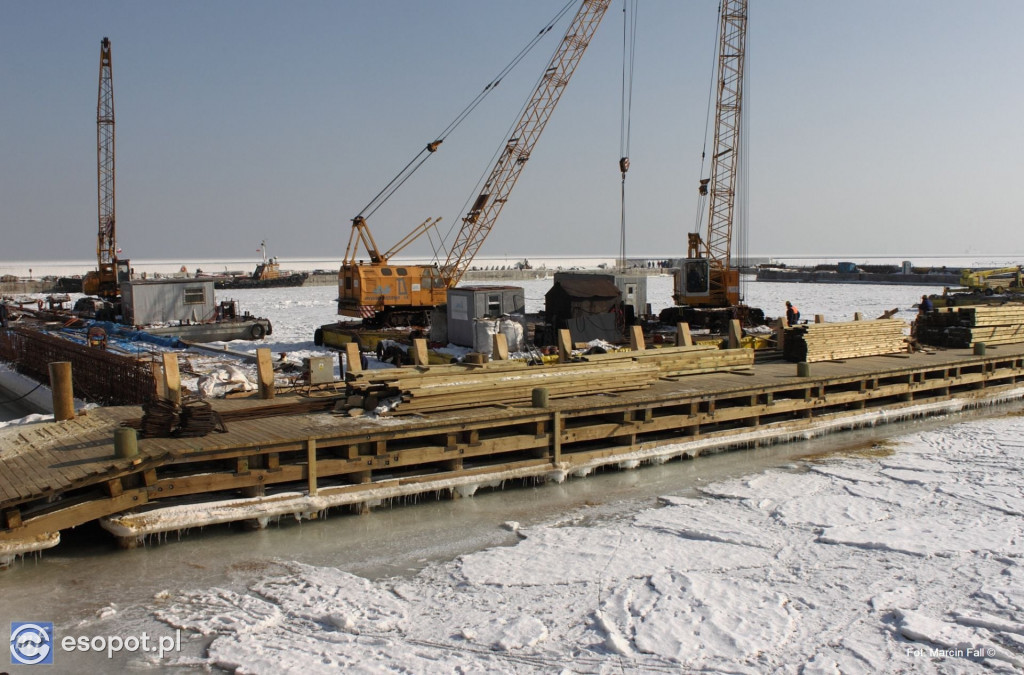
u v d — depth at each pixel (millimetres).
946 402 20344
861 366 19953
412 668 7645
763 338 25500
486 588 9508
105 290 52188
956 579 9625
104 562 10203
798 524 11680
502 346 17812
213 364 24578
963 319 24609
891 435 17828
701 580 9641
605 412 14469
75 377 20281
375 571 10109
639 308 40469
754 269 142250
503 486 13641
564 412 13953
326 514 12047
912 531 11297
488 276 130625
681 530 11445
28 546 9734
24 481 9828
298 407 13773
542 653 7938
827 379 17938
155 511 10633
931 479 13961
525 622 8562
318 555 10594
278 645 8141
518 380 14594
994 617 8594
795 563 10203
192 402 12625
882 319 23812
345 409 13555
